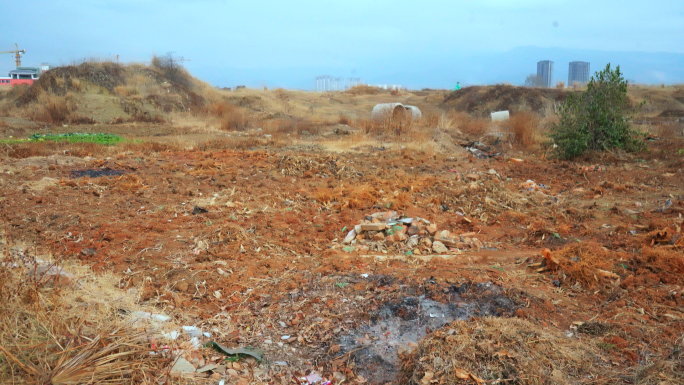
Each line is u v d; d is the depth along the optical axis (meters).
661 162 12.72
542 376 3.50
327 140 17.34
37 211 7.38
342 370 3.80
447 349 3.72
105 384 3.15
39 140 15.68
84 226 6.81
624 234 6.90
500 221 7.96
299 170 11.16
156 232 6.74
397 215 7.77
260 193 9.12
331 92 42.62
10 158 11.48
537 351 3.77
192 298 4.91
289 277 5.43
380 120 20.08
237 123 22.84
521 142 16.64
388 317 4.45
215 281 5.27
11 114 23.91
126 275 5.31
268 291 5.10
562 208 8.52
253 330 4.38
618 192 9.77
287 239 6.73
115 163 11.34
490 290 4.82
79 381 3.11
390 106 20.44
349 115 28.84
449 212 8.52
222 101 28.41
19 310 3.69
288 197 8.99
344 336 4.23
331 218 7.88
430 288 4.82
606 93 13.88
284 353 4.04
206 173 10.67
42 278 4.38
